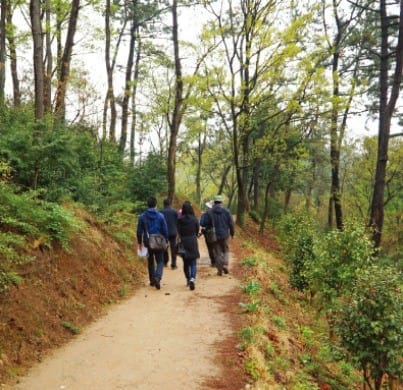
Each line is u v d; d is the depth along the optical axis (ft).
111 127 70.33
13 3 54.44
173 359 18.21
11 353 16.70
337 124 75.77
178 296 28.63
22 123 33.24
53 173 30.83
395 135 59.00
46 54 55.16
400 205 97.50
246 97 64.13
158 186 60.44
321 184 136.15
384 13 63.00
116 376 16.47
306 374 21.49
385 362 21.09
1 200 22.94
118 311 24.98
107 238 34.50
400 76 57.47
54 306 21.44
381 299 20.81
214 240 35.47
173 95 83.76
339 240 30.60
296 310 33.94
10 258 20.03
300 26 59.41
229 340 20.61
